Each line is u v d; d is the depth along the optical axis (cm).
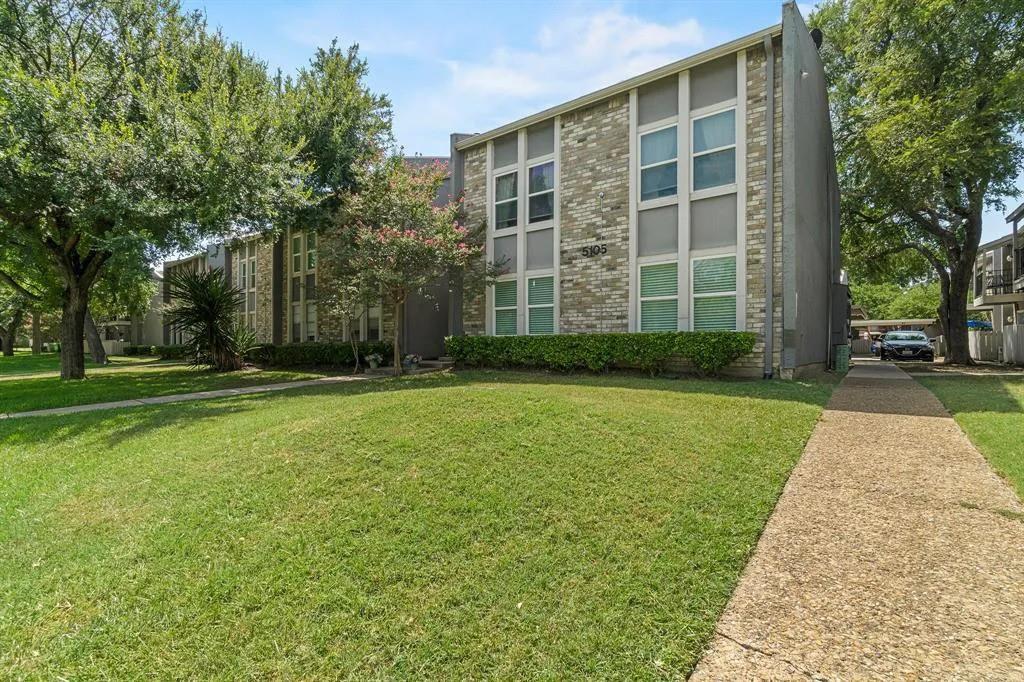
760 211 975
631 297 1133
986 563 277
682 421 534
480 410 548
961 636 219
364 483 389
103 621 254
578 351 1120
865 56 1686
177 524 343
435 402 584
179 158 991
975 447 486
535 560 292
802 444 491
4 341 3766
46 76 1011
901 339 2131
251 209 1116
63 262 1314
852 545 301
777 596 254
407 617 250
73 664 227
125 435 568
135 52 1145
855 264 2208
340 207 1328
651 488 374
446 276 1420
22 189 906
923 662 204
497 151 1398
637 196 1132
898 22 1461
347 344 1600
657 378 988
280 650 231
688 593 259
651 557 291
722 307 1022
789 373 945
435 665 219
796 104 984
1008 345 1689
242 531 332
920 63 1451
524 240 1325
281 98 1286
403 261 1162
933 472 418
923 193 1495
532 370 1223
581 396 656
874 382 995
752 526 325
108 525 348
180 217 1028
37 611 262
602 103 1190
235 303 1689
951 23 1379
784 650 216
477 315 1420
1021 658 204
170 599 268
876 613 237
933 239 2033
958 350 1766
